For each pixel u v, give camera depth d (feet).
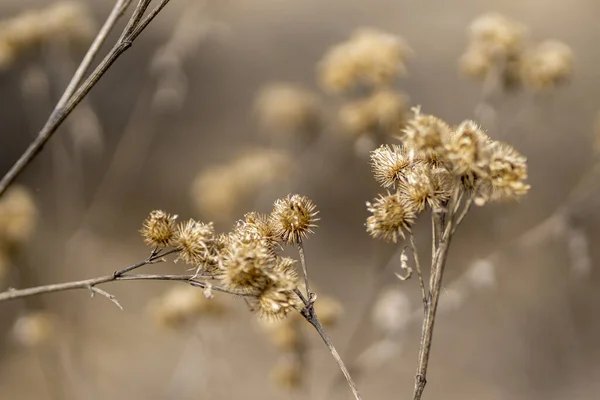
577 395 22.45
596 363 23.63
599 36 31.83
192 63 32.01
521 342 23.98
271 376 14.28
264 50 33.12
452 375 22.79
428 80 30.07
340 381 15.62
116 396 20.20
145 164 29.60
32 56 18.99
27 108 27.94
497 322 24.30
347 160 23.29
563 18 32.89
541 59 15.46
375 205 6.75
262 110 21.13
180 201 29.19
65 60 18.70
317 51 33.30
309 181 23.38
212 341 17.46
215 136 30.96
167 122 30.71
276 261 6.82
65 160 23.66
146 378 21.36
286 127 20.44
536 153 27.27
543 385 22.88
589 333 24.13
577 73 29.53
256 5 34.30
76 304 22.00
